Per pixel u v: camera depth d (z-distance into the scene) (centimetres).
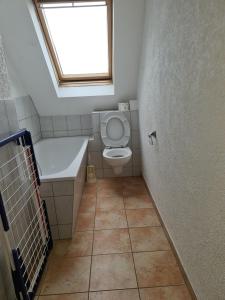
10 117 147
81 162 234
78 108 332
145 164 285
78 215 236
